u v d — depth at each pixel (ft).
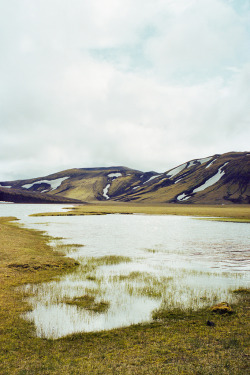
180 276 84.28
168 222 279.49
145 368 34.04
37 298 61.93
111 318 52.49
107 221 290.76
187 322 50.08
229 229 217.97
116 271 89.76
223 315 52.80
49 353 39.01
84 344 41.91
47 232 189.26
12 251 106.83
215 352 38.01
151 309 57.16
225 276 84.84
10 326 47.29
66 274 83.87
